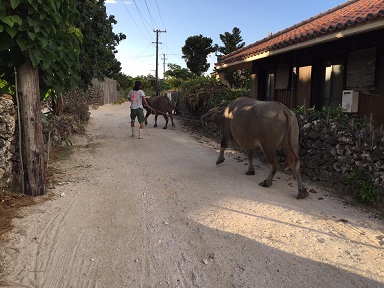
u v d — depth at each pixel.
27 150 5.28
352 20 5.93
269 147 5.70
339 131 5.78
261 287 3.23
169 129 13.83
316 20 10.26
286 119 5.48
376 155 4.98
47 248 3.90
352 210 5.01
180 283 3.32
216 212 4.89
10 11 4.79
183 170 7.24
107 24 11.28
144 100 11.42
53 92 6.62
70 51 5.99
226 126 7.07
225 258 3.71
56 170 7.07
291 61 9.57
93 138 11.37
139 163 7.92
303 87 9.00
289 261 3.63
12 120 5.43
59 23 5.55
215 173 6.98
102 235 4.24
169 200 5.42
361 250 3.84
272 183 6.27
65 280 3.36
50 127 8.35
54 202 5.24
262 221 4.57
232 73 19.59
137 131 13.10
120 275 3.45
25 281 3.31
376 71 6.75
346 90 7.30
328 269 3.49
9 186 5.39
